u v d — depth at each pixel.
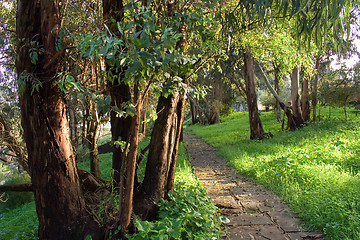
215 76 21.48
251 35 6.97
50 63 3.02
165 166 4.16
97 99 2.45
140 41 1.99
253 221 4.55
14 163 5.30
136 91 2.99
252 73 13.59
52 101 3.11
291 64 9.20
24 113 3.13
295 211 4.71
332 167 6.45
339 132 10.91
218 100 26.03
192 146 14.69
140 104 3.02
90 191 4.39
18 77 3.10
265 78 15.43
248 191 6.15
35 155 3.14
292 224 4.34
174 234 3.20
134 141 3.07
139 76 2.37
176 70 2.45
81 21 3.98
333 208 4.20
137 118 3.02
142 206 3.91
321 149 8.17
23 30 3.03
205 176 7.81
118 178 4.28
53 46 3.01
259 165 7.64
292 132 13.30
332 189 4.95
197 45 4.71
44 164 3.12
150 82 2.75
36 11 3.01
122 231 3.21
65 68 3.18
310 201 4.73
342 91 14.75
